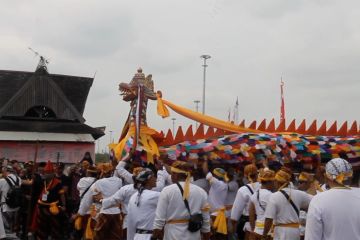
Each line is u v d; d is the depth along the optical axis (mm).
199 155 13039
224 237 10594
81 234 13648
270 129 15000
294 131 15203
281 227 6855
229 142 13477
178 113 14180
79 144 25016
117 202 8500
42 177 13641
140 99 12906
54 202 12844
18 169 15984
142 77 13508
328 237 4562
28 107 25891
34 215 13164
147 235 6910
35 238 12961
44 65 26766
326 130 15445
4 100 26953
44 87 26297
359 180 4906
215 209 10398
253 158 13383
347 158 14227
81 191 11117
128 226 7078
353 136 15188
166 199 6430
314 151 13883
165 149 13023
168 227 6461
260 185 8766
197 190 6539
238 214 8820
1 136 23688
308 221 4652
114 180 10031
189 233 6406
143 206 6953
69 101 26797
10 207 14188
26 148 24094
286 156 13680
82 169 14617
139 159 12539
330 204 4574
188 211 6422
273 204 6863
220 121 14328
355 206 4578
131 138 12766
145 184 7105
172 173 6637
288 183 7008
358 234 4535
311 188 8242
